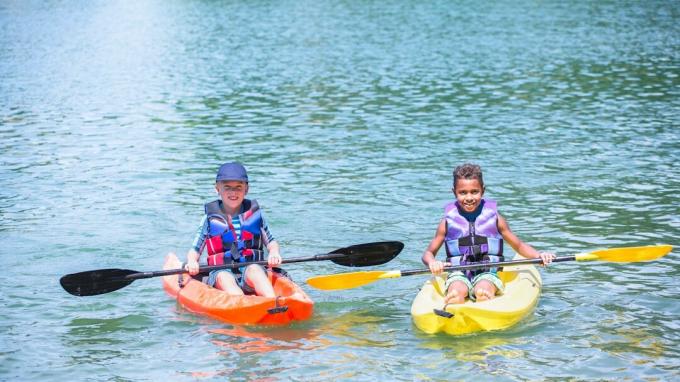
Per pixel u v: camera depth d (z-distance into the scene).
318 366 6.49
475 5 37.41
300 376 6.33
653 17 31.73
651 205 10.56
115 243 9.71
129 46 27.88
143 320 7.55
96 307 7.89
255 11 38.03
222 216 8.10
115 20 35.94
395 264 8.94
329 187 11.78
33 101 18.77
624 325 7.14
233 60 24.34
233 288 7.74
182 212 10.82
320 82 20.48
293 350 6.81
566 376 6.22
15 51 26.89
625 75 20.34
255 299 7.34
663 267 8.53
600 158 12.95
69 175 12.70
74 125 16.31
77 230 10.16
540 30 29.00
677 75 20.14
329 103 18.00
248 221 8.12
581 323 7.20
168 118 16.91
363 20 33.38
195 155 13.84
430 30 29.78
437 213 10.52
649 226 9.76
